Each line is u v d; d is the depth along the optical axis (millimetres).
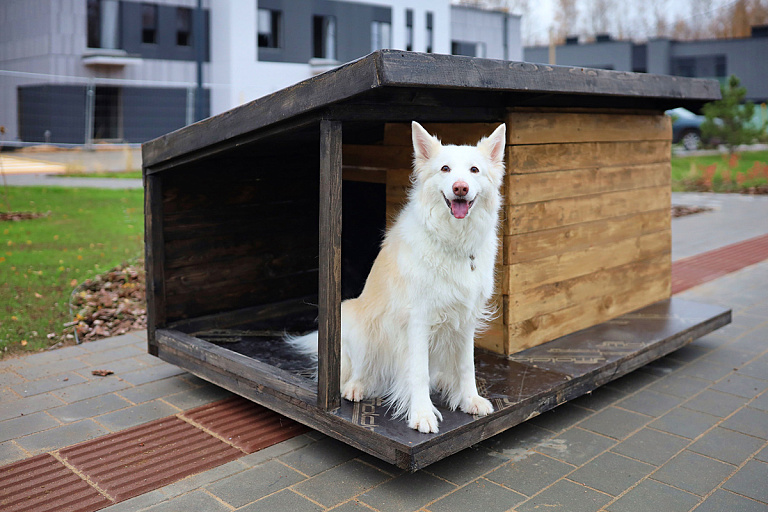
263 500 2984
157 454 3424
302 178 5445
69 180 14008
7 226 9156
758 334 5500
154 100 22219
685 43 34188
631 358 4219
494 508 2924
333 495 3033
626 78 4086
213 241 4926
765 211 12797
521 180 4090
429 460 2977
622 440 3592
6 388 4312
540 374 3820
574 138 4449
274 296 5418
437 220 3105
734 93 19797
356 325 3477
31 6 21344
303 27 23641
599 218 4797
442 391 3520
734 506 2930
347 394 3447
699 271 7891
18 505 2934
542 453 3445
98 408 4012
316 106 2980
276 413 3959
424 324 3219
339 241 3160
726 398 4164
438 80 2859
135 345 5230
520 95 3814
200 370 4246
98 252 7957
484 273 3311
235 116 3488
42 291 6355
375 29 25531
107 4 21281
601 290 4914
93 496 3014
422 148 3168
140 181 14273
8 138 21984
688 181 17516
